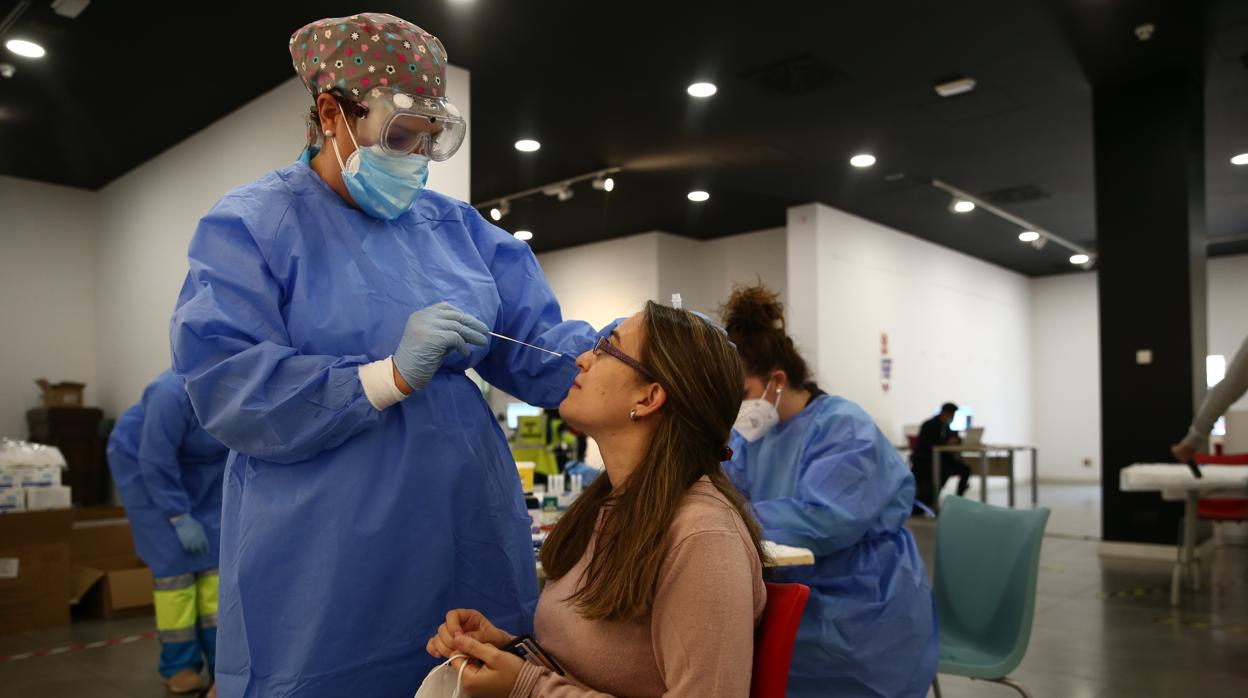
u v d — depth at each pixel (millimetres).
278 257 1260
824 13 5215
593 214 9938
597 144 7492
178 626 3535
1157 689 3568
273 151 5539
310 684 1190
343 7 4773
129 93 5730
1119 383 6941
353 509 1215
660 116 6875
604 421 1189
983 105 6820
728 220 10312
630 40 5500
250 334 1208
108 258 7645
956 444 9727
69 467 7141
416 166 1299
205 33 4969
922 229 11094
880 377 10469
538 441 5676
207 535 3510
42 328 7582
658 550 1049
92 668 3971
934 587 2641
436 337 1165
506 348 1525
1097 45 5883
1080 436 14875
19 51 5117
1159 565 6488
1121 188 6867
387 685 1233
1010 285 14570
